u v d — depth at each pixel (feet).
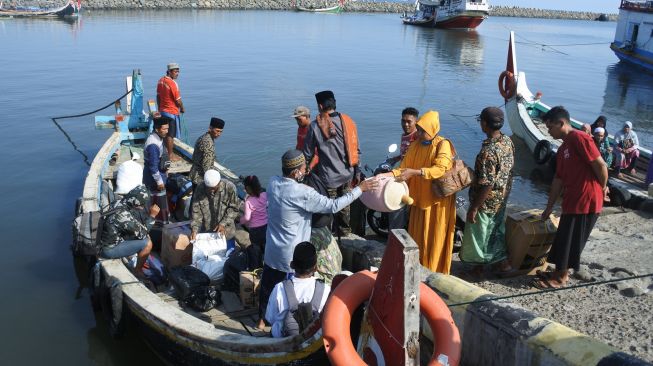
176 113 41.19
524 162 49.70
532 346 12.35
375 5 353.10
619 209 29.58
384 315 11.64
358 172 21.54
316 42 150.71
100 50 114.73
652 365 10.74
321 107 19.38
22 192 38.09
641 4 124.36
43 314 23.25
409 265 10.95
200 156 27.63
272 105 68.39
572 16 465.06
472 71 108.06
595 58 147.74
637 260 21.25
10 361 20.08
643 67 121.08
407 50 142.20
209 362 16.53
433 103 74.64
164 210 27.37
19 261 27.94
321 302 15.23
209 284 19.88
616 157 36.32
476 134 58.95
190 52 116.67
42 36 137.08
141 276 21.40
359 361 11.66
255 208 20.94
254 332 17.92
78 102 68.03
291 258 16.48
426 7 241.55
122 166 29.66
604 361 11.10
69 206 35.78
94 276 21.30
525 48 165.07
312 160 19.69
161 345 18.60
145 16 213.87
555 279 18.69
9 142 50.75
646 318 16.34
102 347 21.11
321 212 15.89
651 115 77.25
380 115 65.62
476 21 216.13
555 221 19.17
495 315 13.42
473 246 18.76
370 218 24.59
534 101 59.31
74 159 46.32
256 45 135.54
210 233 22.16
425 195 17.81
